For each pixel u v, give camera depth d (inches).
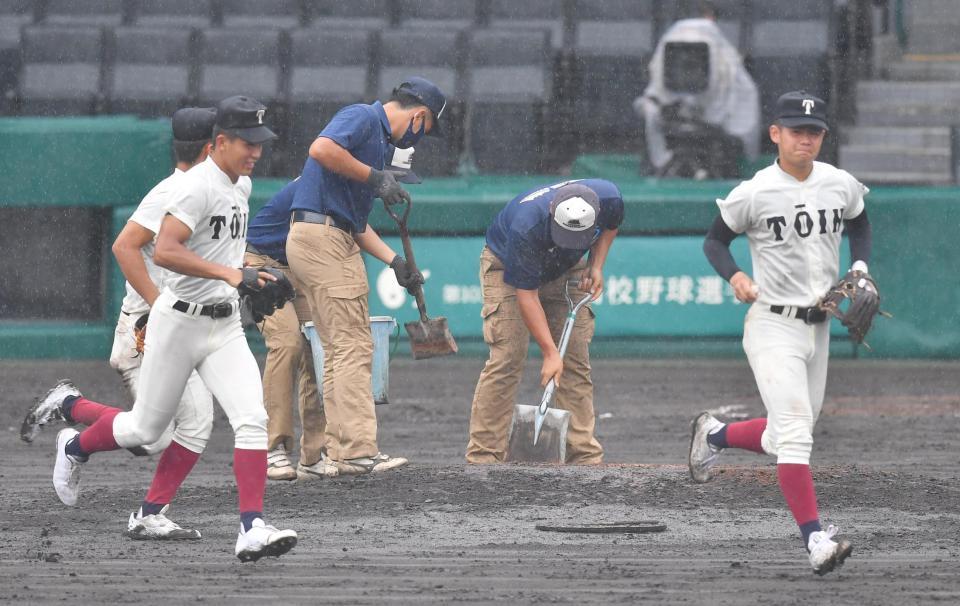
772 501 1009.5
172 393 823.1
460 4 2448.3
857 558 828.6
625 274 2009.1
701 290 2006.6
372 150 1054.4
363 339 1083.3
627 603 701.3
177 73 2311.8
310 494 1024.2
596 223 1120.8
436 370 1953.7
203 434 878.4
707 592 728.3
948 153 2464.3
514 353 1168.8
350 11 2472.9
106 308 2017.7
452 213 1988.2
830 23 2367.1
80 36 2332.7
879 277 2009.1
